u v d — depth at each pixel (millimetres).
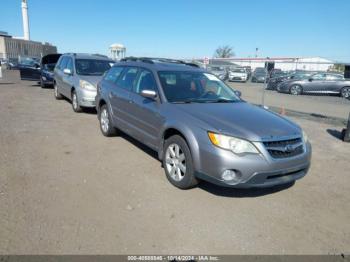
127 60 6246
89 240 2902
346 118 10484
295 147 3717
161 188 4070
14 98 11484
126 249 2811
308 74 19641
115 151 5535
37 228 3035
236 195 3975
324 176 4852
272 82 21344
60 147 5629
